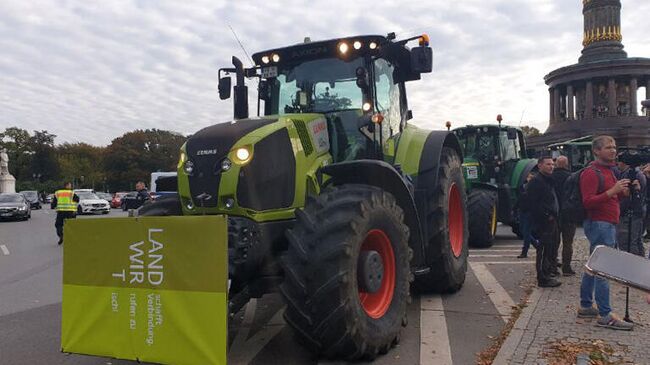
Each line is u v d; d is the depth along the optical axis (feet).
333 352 13.23
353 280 12.99
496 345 14.67
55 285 26.53
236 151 13.94
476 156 39.78
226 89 19.39
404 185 15.74
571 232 23.27
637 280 6.18
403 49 19.31
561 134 111.86
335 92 17.97
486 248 34.09
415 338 15.64
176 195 17.21
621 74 109.81
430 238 19.45
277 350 15.12
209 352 11.45
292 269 12.85
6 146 263.08
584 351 13.48
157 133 269.85
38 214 104.47
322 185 15.78
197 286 11.58
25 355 15.28
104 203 102.22
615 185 15.83
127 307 12.39
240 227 13.58
